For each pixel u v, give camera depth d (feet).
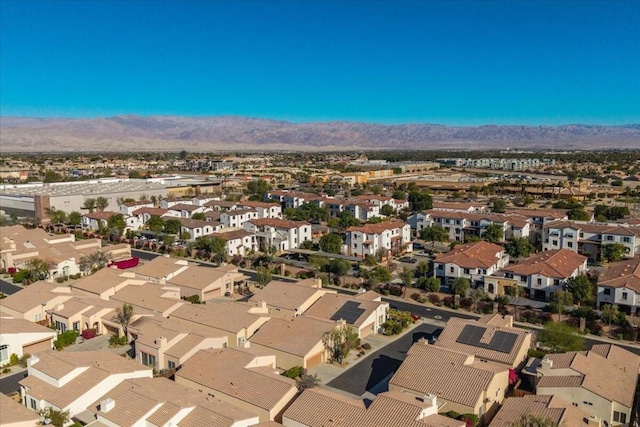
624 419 159.53
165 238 426.10
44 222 538.06
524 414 149.18
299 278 340.80
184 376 179.93
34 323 235.20
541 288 288.92
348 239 404.98
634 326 246.47
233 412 153.28
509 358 192.24
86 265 349.20
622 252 363.15
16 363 211.82
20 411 154.30
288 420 153.28
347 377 201.36
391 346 232.32
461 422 147.43
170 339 202.08
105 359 183.52
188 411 151.53
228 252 403.13
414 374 175.63
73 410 158.10
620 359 189.88
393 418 146.72
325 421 149.18
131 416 148.77
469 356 183.73
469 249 338.13
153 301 260.62
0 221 526.98
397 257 399.85
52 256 356.79
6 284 328.70
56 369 172.14
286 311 248.52
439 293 301.63
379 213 556.51
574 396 166.50
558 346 211.00
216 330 224.53
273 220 451.53
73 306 254.06
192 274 310.65
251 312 241.55
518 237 401.08
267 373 178.70
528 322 261.85
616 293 265.13
